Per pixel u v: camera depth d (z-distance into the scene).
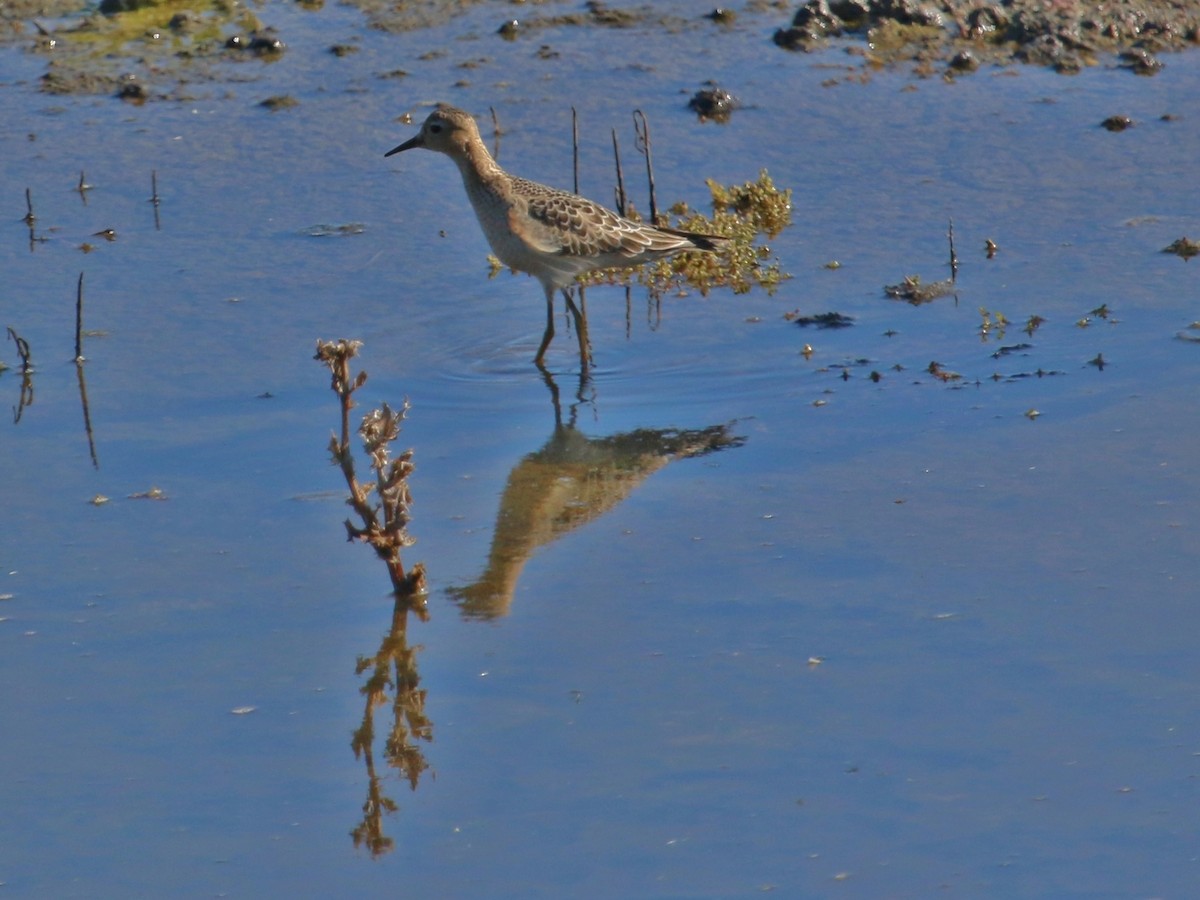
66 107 20.02
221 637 10.33
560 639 10.18
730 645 10.01
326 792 8.84
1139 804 8.42
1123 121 18.83
